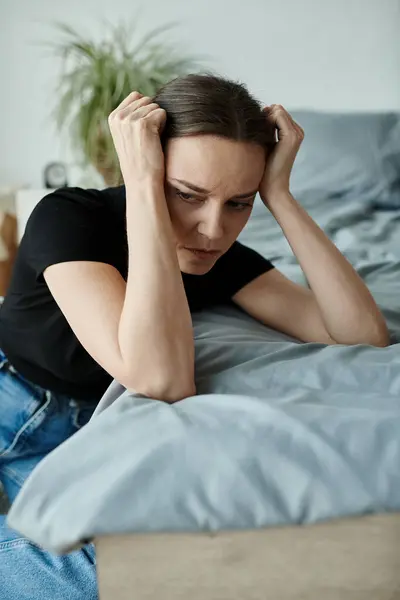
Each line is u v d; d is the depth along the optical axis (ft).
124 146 2.63
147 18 9.11
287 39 9.15
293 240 3.23
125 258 3.14
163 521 1.91
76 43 8.65
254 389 2.58
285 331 3.61
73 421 3.84
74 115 9.09
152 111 2.62
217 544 1.96
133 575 2.00
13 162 9.57
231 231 2.82
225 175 2.57
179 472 1.98
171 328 2.48
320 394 2.46
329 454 1.98
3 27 9.09
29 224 3.10
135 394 2.51
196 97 2.61
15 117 9.39
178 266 2.56
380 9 8.96
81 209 3.02
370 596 2.01
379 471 1.96
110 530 1.90
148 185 2.59
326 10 9.03
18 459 3.89
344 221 6.89
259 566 1.98
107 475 2.00
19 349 3.57
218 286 3.65
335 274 3.19
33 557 2.78
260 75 9.29
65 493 2.01
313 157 7.97
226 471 1.97
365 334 3.20
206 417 2.16
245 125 2.58
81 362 3.44
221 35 9.14
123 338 2.48
